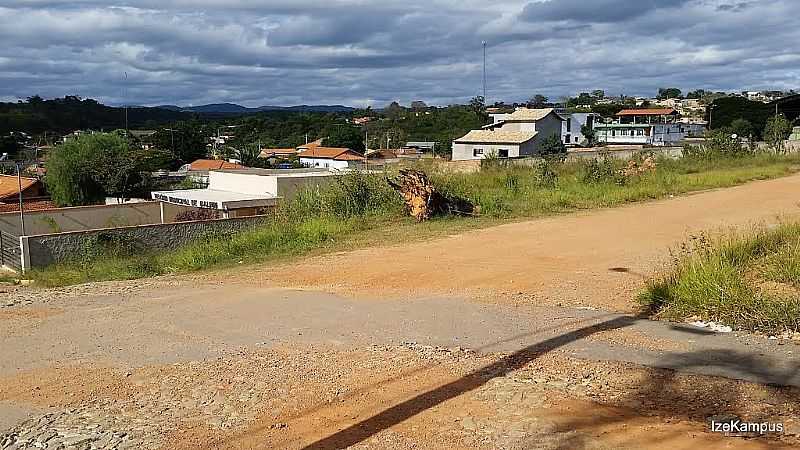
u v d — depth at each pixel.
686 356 5.41
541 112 52.56
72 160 41.78
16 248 21.41
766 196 18.03
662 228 12.72
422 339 6.15
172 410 4.68
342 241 12.62
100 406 4.80
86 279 11.50
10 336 6.73
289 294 8.34
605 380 4.96
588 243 11.29
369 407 4.62
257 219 22.84
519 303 7.39
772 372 4.99
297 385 5.07
